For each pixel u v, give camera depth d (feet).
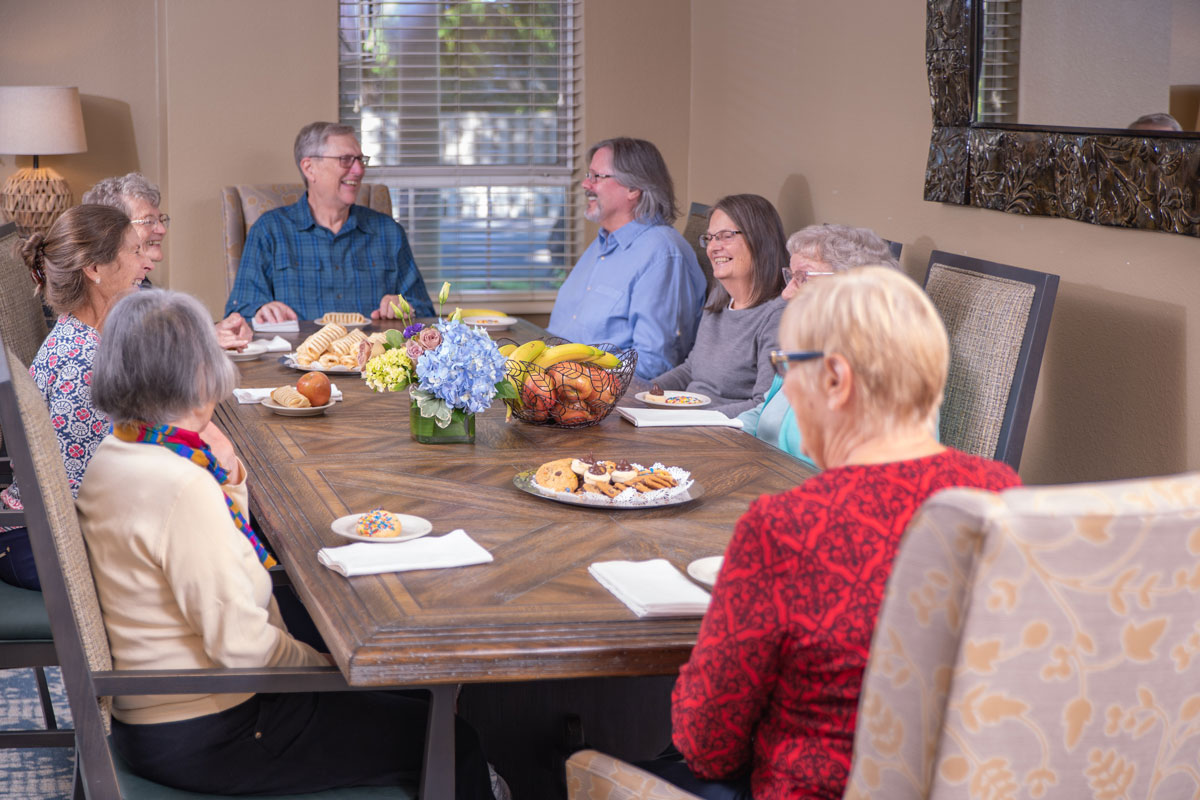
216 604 5.13
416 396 7.64
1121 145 8.35
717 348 11.19
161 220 12.21
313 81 16.56
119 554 5.29
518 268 17.99
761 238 10.81
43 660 6.76
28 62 16.89
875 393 3.93
